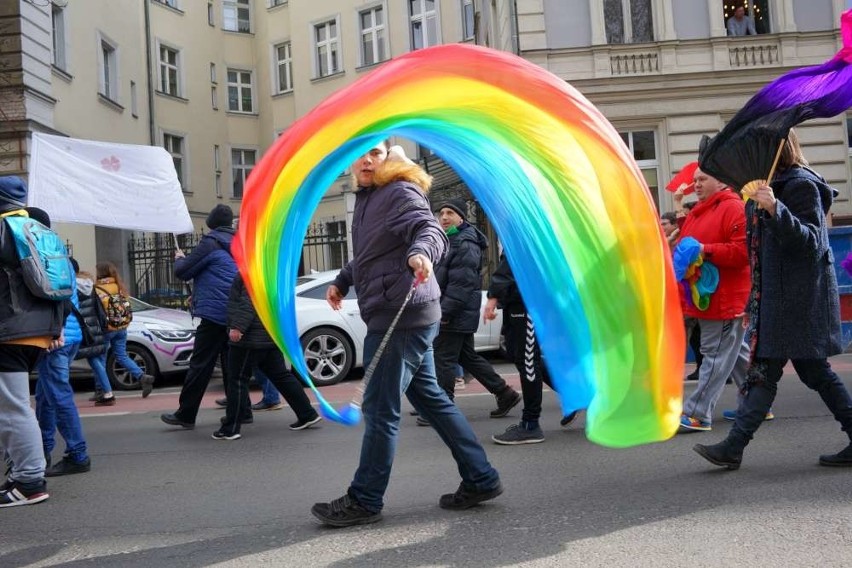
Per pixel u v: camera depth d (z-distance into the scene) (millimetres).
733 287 5883
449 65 3801
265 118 31172
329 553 3791
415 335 4062
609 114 17484
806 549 3566
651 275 3914
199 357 7340
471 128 4113
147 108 24328
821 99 4473
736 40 17469
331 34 28531
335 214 25312
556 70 17469
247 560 3756
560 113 3854
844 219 16578
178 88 28234
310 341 10398
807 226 4535
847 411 4816
